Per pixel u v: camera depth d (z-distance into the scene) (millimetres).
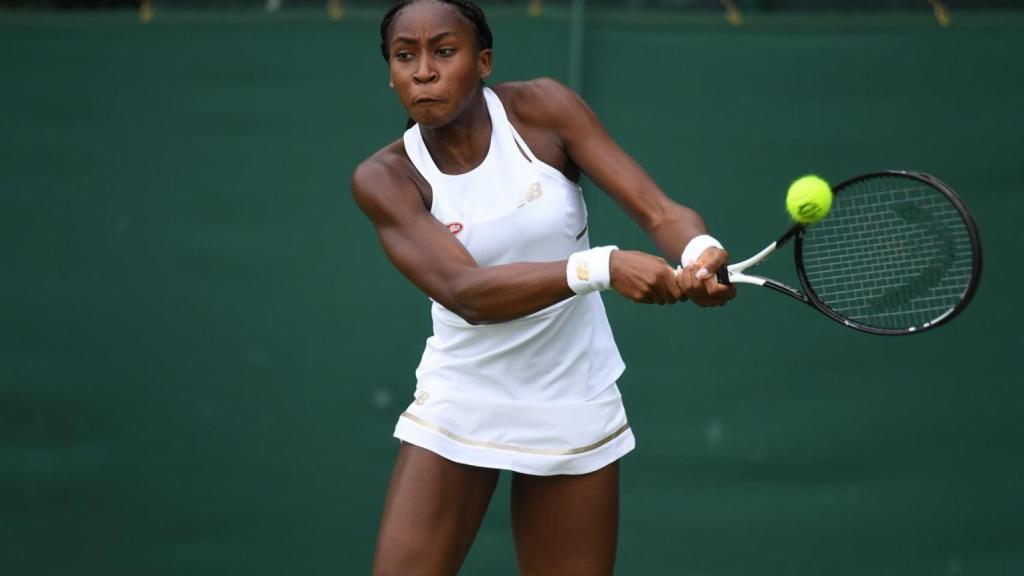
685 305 20375
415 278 11992
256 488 20875
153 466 20984
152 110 20938
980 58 19891
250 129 20828
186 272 20906
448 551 12812
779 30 20188
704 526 20312
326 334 20734
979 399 19938
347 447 20703
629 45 20375
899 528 20047
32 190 21062
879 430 20062
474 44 11992
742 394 20281
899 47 20016
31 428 21094
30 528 21125
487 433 12875
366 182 12266
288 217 20781
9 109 21094
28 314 21078
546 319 12625
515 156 12367
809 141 20172
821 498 20188
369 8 20672
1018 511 19844
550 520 13250
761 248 20219
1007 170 19844
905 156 20000
